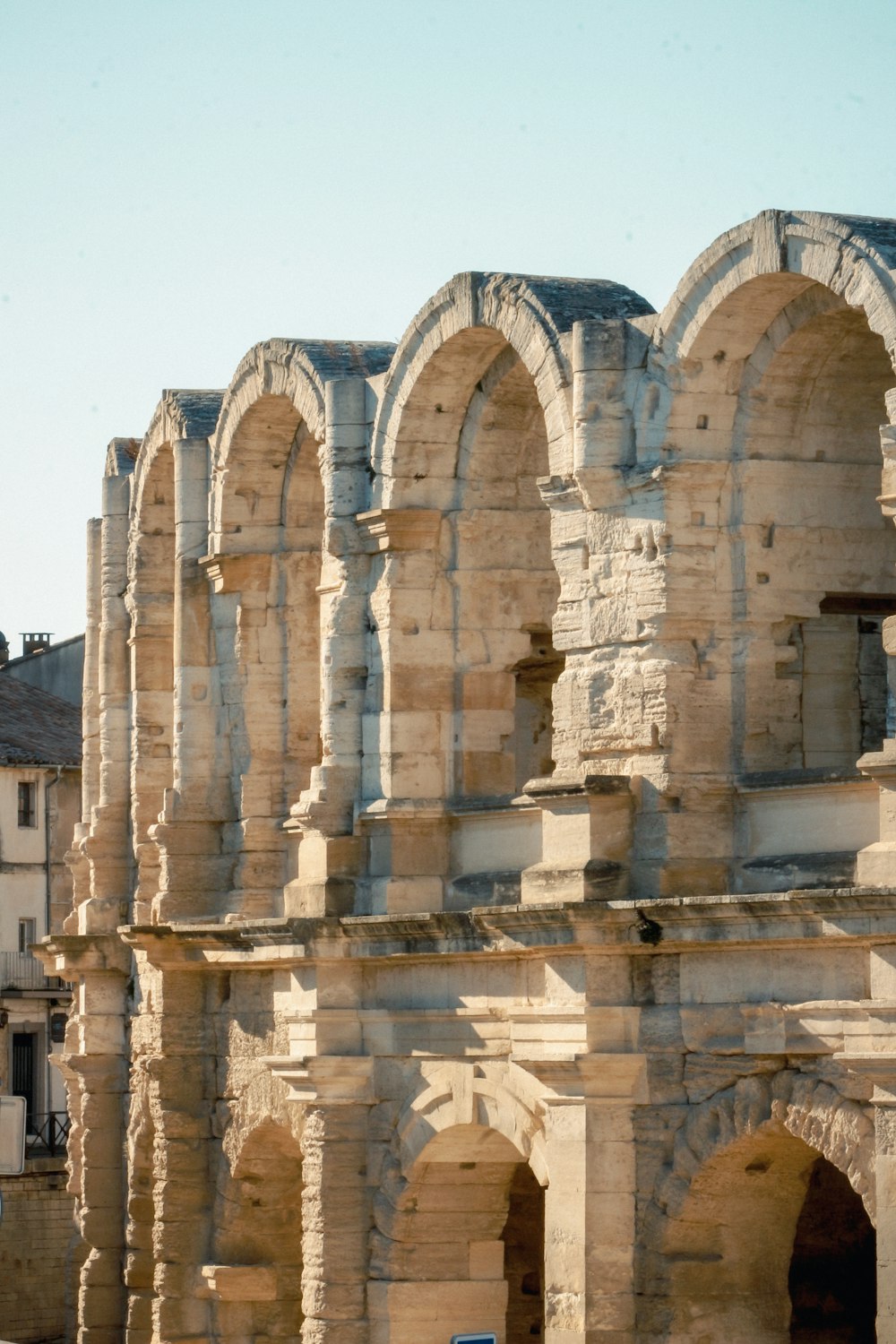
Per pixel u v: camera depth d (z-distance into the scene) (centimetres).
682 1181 4881
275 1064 5722
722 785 4975
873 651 5416
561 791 5050
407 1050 5566
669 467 4975
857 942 4581
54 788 11500
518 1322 6538
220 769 6519
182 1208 6425
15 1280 9538
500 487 5738
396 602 5684
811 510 5034
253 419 6319
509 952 5219
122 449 7406
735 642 5009
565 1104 4988
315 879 5744
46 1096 11362
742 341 4991
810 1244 5878
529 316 5294
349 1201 5644
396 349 5925
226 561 6412
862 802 4753
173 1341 6394
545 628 5762
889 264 4572
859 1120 4584
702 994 4872
